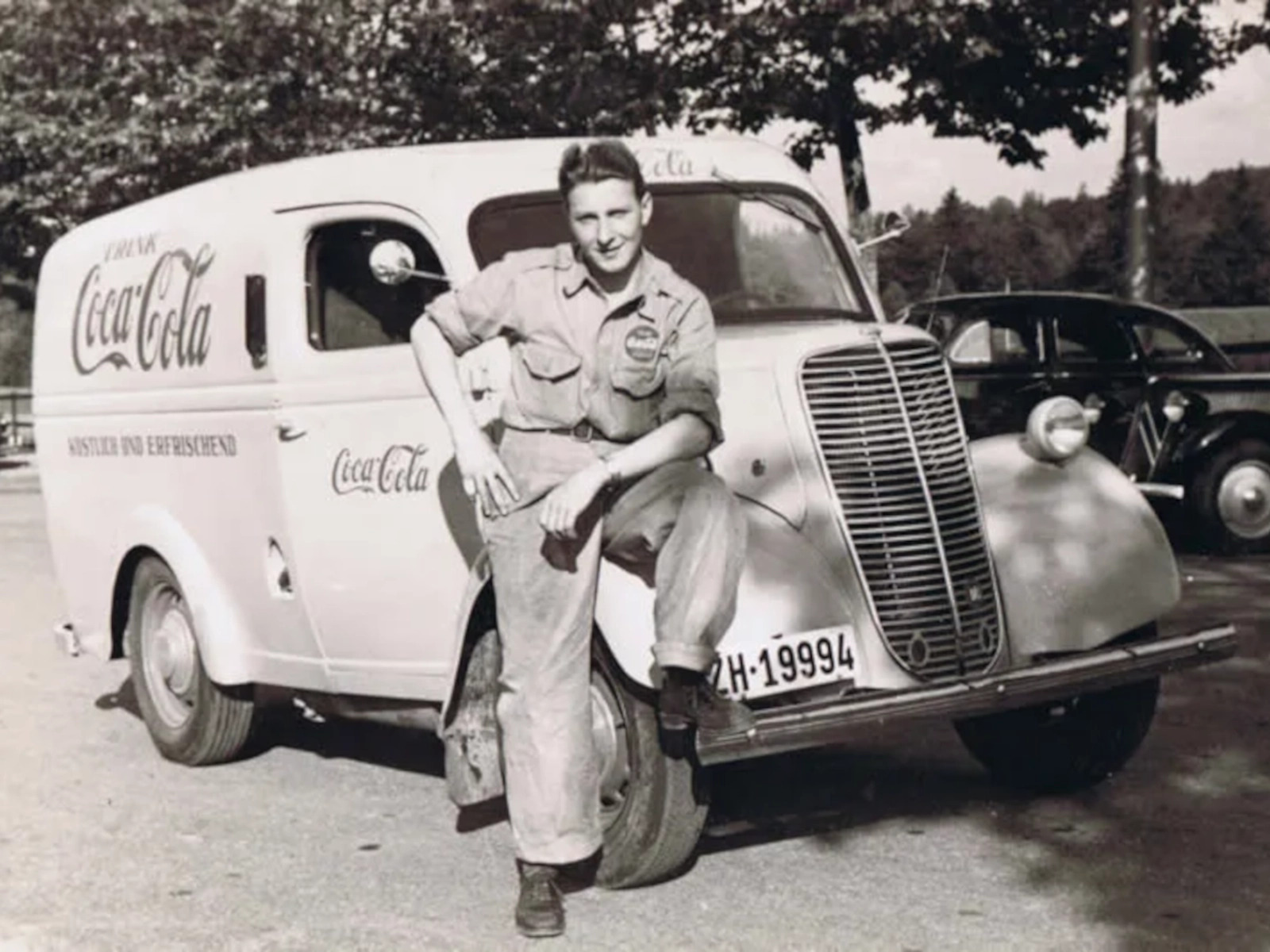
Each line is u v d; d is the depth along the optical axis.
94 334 8.61
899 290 22.25
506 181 6.87
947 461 6.51
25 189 24.73
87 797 7.46
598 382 5.39
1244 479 15.05
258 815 7.12
